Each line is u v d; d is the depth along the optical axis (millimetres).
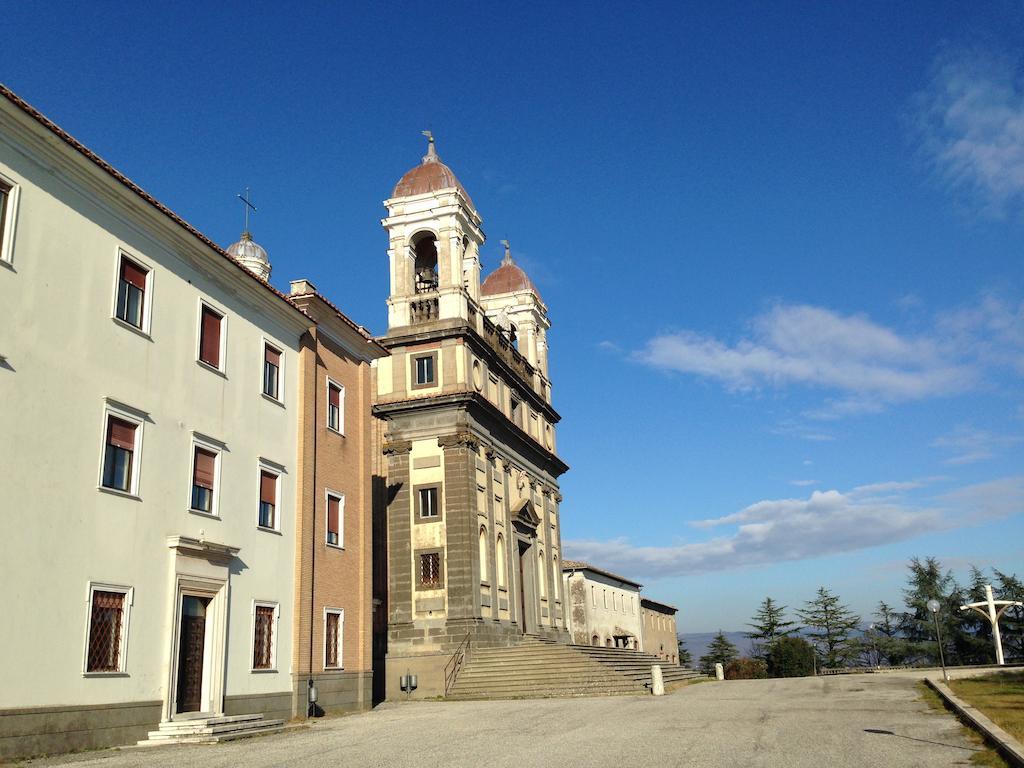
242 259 45188
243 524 23250
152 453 20031
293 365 26812
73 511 17500
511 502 46281
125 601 18625
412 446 41281
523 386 50312
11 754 15375
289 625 24859
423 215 44125
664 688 34312
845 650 89000
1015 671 36156
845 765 13000
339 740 18438
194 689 20844
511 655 37156
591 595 67875
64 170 18141
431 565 39719
